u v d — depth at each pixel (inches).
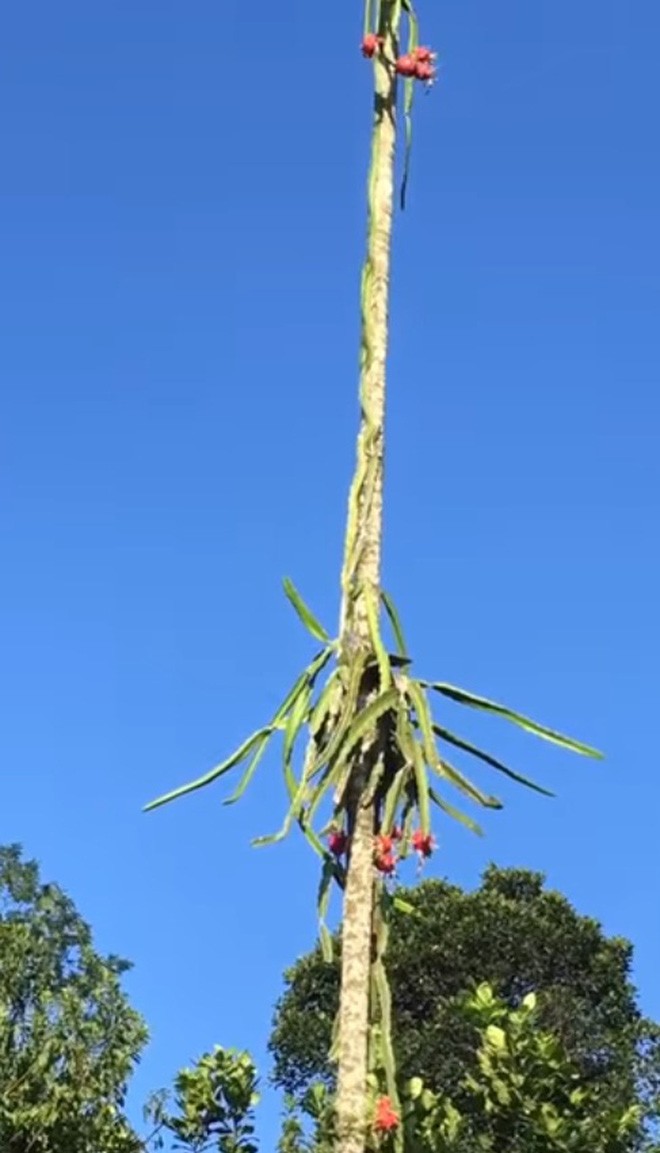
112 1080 483.8
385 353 289.3
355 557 275.4
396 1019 918.4
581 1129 444.1
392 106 305.7
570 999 920.3
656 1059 904.3
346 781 261.9
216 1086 448.1
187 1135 444.8
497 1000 468.4
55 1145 464.4
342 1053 253.1
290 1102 448.8
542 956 952.9
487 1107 450.0
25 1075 471.8
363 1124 249.8
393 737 266.5
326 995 933.2
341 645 271.7
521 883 1019.9
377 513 278.5
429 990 938.1
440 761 260.8
